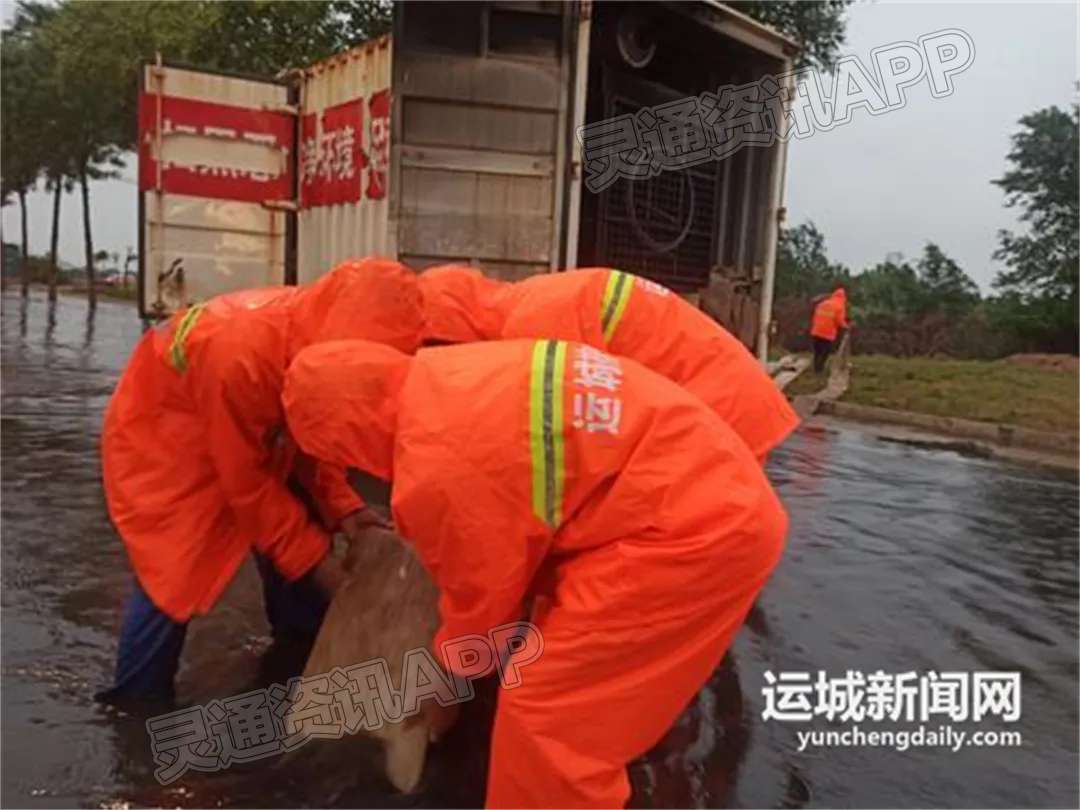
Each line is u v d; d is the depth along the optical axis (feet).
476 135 21.11
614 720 8.06
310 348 8.73
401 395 8.32
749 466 8.36
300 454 11.70
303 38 45.83
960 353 71.51
